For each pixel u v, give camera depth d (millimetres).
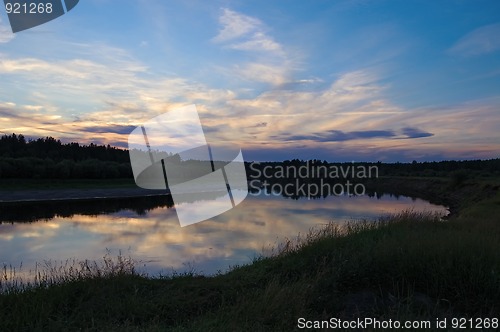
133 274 6891
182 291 6062
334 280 5723
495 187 31797
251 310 4930
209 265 10719
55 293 5562
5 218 25766
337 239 7922
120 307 5238
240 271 7328
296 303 5031
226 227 17406
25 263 12188
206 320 4906
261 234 15555
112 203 36031
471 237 6414
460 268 5367
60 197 40875
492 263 5410
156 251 13141
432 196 47250
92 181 50812
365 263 5965
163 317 5223
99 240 16531
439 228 8766
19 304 5148
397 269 5656
